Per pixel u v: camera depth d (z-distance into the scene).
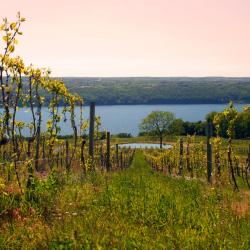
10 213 10.62
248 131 96.44
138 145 146.50
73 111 23.75
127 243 8.52
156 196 13.77
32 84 17.92
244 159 47.94
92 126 23.75
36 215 10.50
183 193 16.12
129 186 16.14
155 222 10.83
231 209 13.25
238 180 33.69
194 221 11.00
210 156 26.14
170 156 51.91
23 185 12.98
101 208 11.84
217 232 10.09
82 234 8.52
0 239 8.21
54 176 14.61
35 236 8.59
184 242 9.01
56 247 7.78
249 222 11.58
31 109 17.14
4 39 12.29
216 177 27.31
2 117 13.27
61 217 10.52
